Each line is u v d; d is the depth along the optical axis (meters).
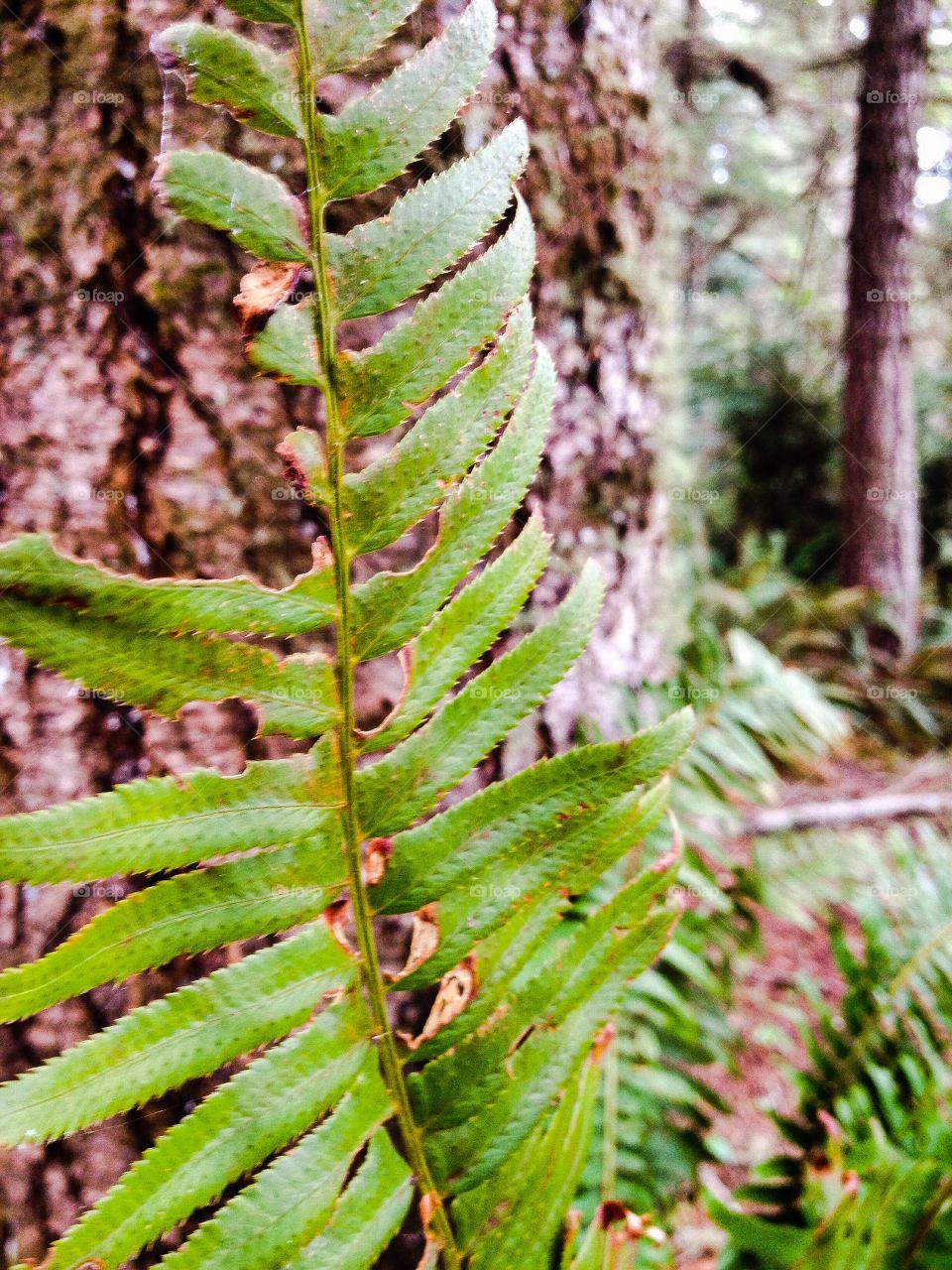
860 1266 0.24
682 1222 0.44
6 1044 0.24
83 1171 0.25
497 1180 0.19
